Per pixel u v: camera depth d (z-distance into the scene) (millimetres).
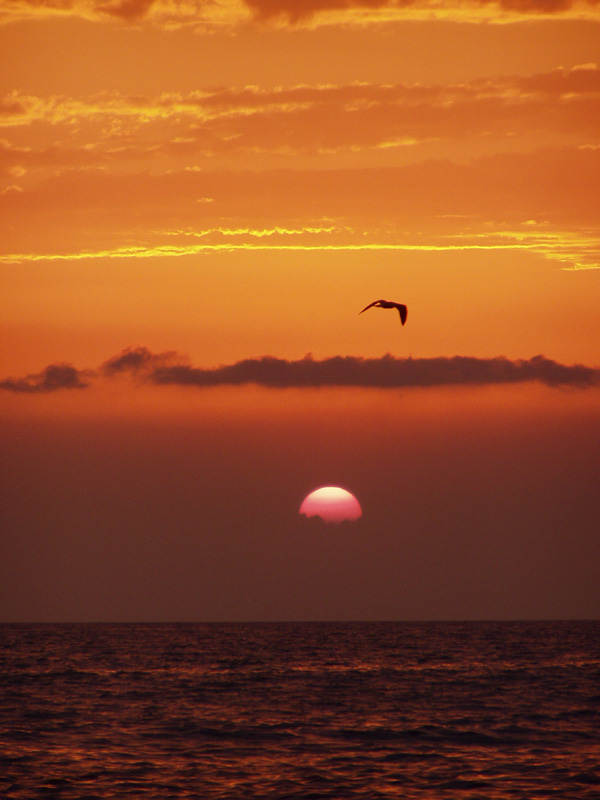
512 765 135250
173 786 120562
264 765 135125
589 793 116688
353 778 125938
